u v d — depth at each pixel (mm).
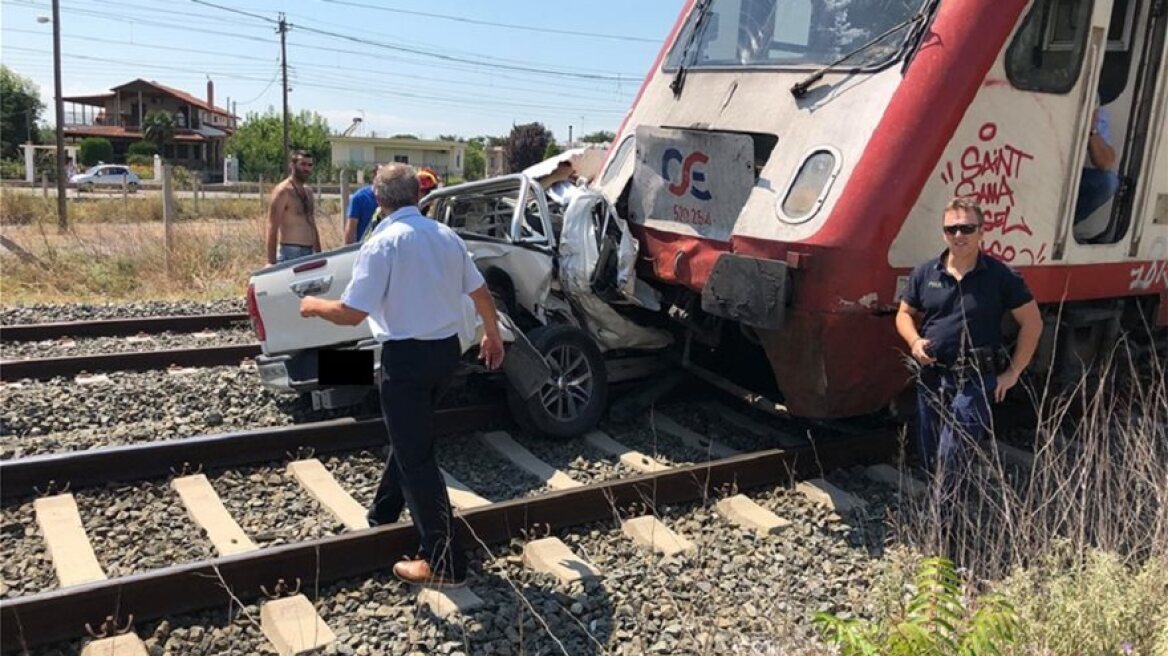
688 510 5156
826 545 4773
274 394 6918
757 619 4004
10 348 8555
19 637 3564
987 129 5270
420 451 4113
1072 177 5742
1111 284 6188
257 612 3951
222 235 15102
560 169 7363
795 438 6281
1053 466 4609
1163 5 5973
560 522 4816
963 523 4543
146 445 5273
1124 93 6188
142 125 79375
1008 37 5238
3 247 14523
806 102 5637
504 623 3934
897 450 5977
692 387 7223
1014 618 3125
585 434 6258
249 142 79062
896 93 5184
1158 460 4902
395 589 4176
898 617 3361
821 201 5172
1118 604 3271
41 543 4539
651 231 6324
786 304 5168
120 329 9359
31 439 5848
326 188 40000
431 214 7551
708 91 6414
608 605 4105
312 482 5297
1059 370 6160
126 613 3779
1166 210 6438
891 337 5297
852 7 5742
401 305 4016
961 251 4520
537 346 6008
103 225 20031
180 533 4684
